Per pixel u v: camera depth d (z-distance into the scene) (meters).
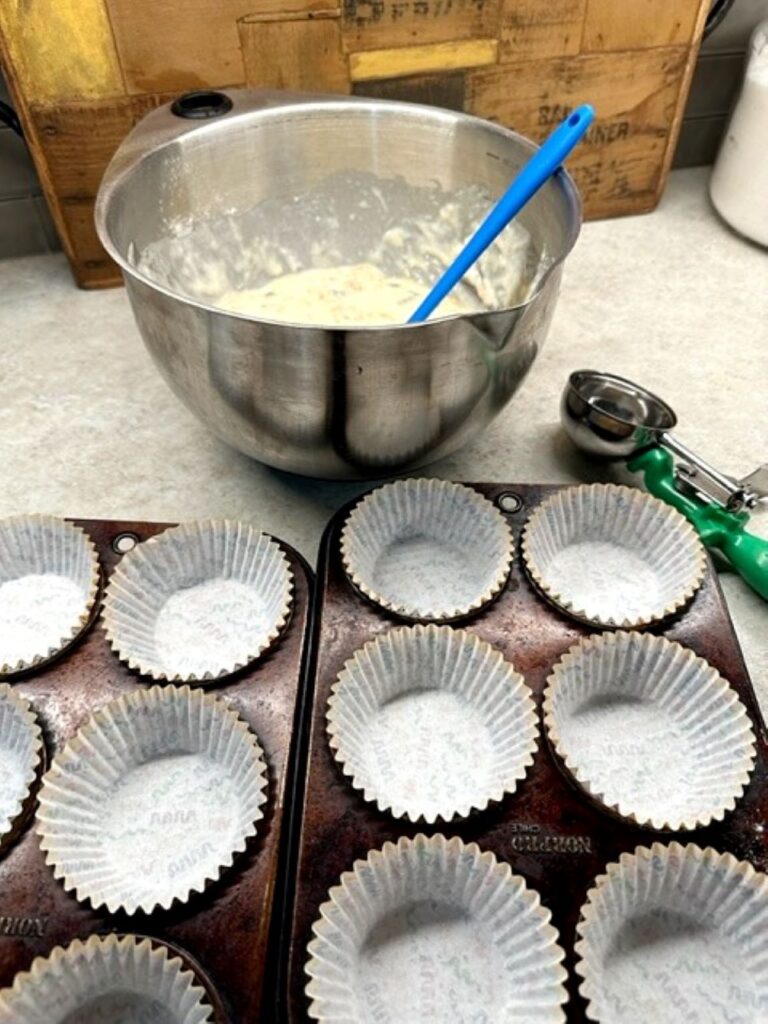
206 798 0.43
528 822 0.41
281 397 0.48
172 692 0.43
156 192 0.61
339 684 0.45
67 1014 0.35
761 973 0.37
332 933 0.36
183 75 0.73
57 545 0.53
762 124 0.83
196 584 0.53
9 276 0.85
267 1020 0.35
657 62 0.83
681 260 0.89
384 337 0.44
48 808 0.40
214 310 0.44
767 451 0.67
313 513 0.61
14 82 0.69
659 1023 0.36
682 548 0.53
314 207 0.71
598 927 0.38
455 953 0.38
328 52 0.75
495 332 0.46
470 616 0.49
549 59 0.80
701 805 0.42
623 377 0.74
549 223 0.58
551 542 0.55
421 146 0.66
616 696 0.48
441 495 0.54
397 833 0.40
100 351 0.77
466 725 0.46
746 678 0.47
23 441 0.67
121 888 0.39
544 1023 0.35
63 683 0.46
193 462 0.66
